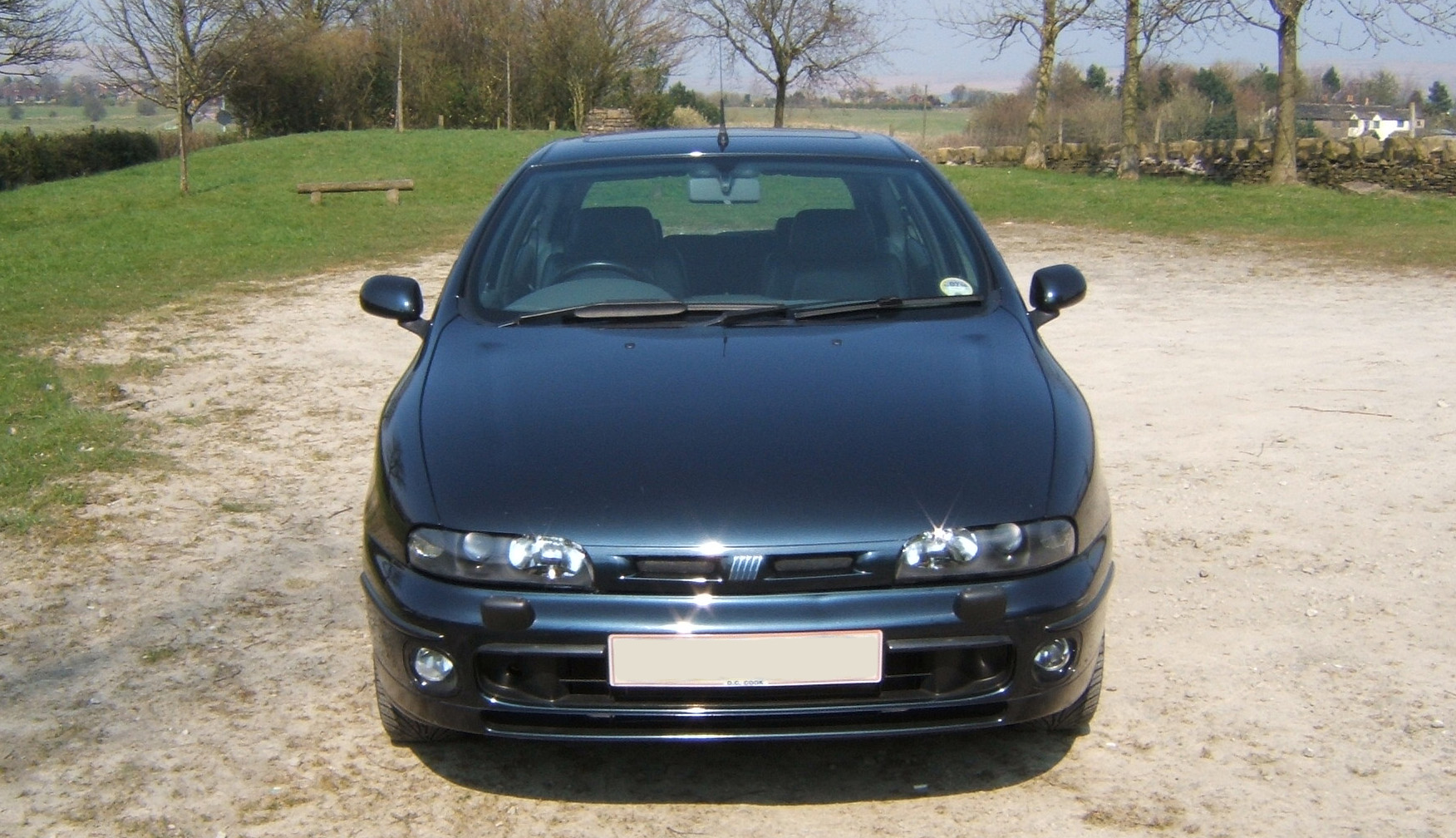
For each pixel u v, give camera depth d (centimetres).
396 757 331
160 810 307
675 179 439
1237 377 719
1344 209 1702
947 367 342
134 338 895
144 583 447
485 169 2767
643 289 395
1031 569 286
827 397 324
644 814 304
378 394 727
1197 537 478
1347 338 820
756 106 5100
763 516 281
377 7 5175
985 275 402
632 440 307
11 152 3669
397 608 293
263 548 481
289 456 603
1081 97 5259
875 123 5669
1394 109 5397
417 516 294
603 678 283
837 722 284
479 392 334
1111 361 771
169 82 2261
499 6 5309
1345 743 329
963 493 288
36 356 819
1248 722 341
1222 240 1401
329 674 377
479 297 396
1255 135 4856
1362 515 495
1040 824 297
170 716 353
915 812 303
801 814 303
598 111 5384
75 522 506
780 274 400
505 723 289
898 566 279
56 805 310
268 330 931
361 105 4988
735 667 276
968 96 5941
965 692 285
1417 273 1112
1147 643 391
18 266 1298
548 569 280
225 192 2281
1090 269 1190
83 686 371
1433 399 654
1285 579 437
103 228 1702
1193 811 300
